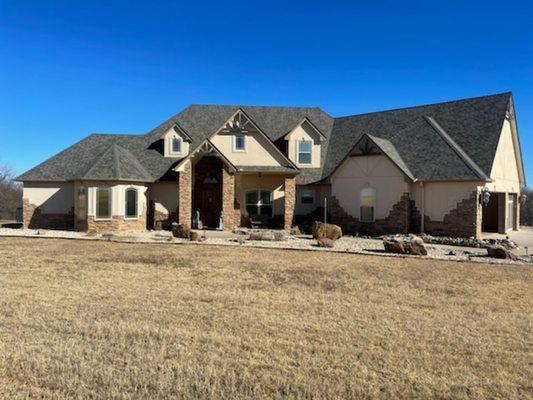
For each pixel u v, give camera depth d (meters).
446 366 7.86
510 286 14.41
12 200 59.28
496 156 29.86
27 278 14.82
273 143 33.88
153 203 33.84
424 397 6.73
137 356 8.10
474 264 18.52
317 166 35.62
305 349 8.56
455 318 10.74
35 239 25.44
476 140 30.39
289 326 9.93
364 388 6.95
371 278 15.38
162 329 9.62
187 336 9.21
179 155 35.19
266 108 40.47
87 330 9.48
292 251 21.56
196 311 11.05
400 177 29.06
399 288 13.95
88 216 29.98
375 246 24.05
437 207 28.44
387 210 29.70
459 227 27.62
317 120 40.00
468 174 27.19
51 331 9.40
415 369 7.70
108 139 36.16
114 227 30.42
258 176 34.62
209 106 40.12
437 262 18.89
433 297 12.86
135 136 36.84
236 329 9.70
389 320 10.47
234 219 34.03
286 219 33.00
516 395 6.82
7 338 8.92
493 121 30.77
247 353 8.32
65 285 13.83
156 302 11.88
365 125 37.38
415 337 9.30
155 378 7.21
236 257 19.42
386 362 7.98
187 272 16.11
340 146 36.81
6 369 7.48
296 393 6.79
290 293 13.10
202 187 34.69
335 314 10.93
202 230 31.81
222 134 33.97
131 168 32.09
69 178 31.89
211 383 7.09
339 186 31.97
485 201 27.53
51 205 33.62
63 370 7.46
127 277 15.16
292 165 33.38
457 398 6.70
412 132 32.38
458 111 33.22
